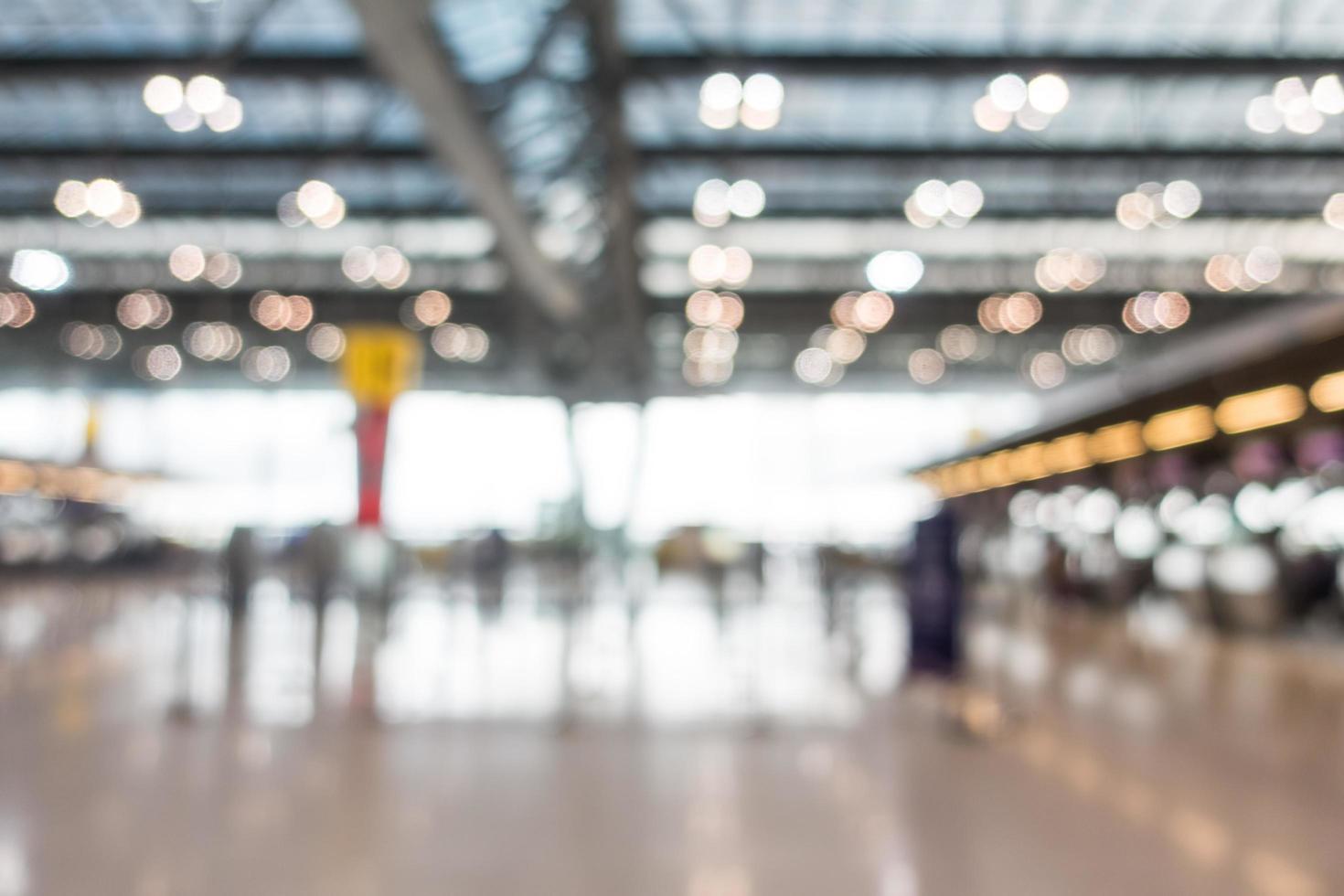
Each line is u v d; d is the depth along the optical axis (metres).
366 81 20.73
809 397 48.06
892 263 21.44
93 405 39.88
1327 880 5.21
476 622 20.42
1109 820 6.32
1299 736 8.96
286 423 45.44
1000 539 29.38
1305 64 19.06
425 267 37.84
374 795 6.88
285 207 25.89
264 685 11.66
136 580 37.00
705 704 10.66
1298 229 33.72
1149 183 27.11
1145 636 18.00
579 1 16.98
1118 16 21.08
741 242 35.25
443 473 39.97
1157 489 20.77
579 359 41.72
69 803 6.57
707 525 28.16
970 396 47.75
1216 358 16.78
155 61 19.92
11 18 20.80
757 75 13.52
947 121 25.80
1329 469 17.28
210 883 5.12
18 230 33.94
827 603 20.17
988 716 9.30
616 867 5.44
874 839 5.92
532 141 22.22
